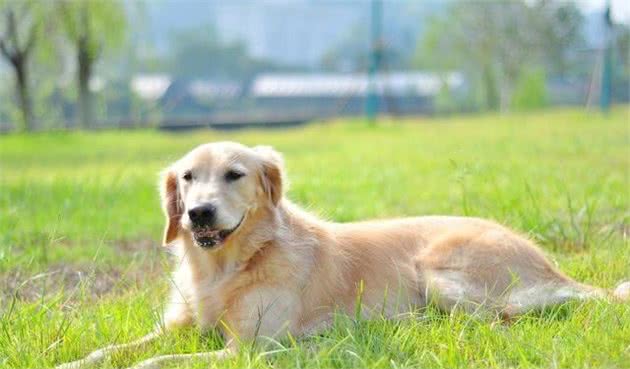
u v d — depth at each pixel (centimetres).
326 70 6438
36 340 532
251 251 547
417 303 595
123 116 4456
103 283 746
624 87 4962
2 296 688
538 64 5059
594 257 702
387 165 1555
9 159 2200
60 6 3316
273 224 557
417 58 5669
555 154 1658
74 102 4066
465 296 580
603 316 531
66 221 1029
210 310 552
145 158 2138
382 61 4403
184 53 6184
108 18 3447
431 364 464
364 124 3347
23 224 1007
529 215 838
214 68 6191
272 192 563
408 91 5812
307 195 1133
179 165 578
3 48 3347
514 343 489
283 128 3775
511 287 590
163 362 486
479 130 2666
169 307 596
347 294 574
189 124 4062
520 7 4947
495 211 881
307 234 575
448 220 643
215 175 544
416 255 611
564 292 591
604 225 863
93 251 856
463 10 5056
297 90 5928
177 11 6594
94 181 1342
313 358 464
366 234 611
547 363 464
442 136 2398
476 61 5178
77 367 490
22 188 1277
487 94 5338
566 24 4941
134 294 644
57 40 3481
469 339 508
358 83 5541
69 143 2822
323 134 2925
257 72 6288
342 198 1125
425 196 1118
